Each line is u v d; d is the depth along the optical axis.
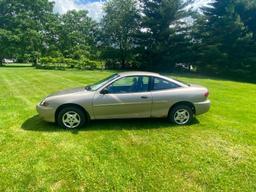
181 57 38.28
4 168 5.01
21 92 14.07
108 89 7.25
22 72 29.38
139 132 7.02
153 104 7.33
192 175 4.82
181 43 38.72
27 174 4.81
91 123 7.74
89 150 5.87
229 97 13.47
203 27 37.22
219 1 35.25
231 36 33.56
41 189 4.38
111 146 6.07
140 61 42.47
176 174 4.85
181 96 7.45
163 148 5.96
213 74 36.09
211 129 7.38
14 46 50.62
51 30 56.88
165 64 40.81
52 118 7.23
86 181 4.61
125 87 7.32
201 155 5.62
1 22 54.06
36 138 6.56
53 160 5.37
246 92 15.78
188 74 35.31
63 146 6.08
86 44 56.66
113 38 53.25
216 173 4.88
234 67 34.28
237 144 6.26
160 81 7.50
